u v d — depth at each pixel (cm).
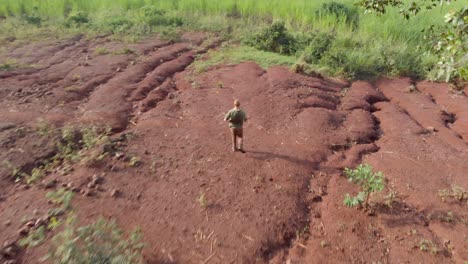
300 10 1753
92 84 1112
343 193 651
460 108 1015
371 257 520
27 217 552
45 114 893
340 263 511
